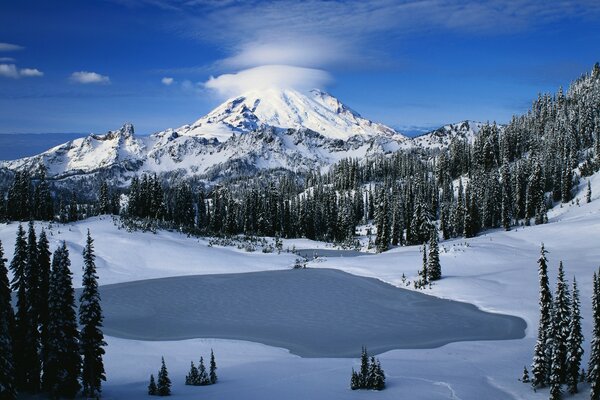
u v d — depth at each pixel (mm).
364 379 39312
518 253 96250
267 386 40375
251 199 162375
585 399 35969
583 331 53062
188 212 161125
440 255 97812
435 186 182500
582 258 86688
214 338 59375
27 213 129875
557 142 181125
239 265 104562
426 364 46969
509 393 37781
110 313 71188
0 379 35188
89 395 40719
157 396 38906
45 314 41344
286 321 66062
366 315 67812
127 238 111000
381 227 129125
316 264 105688
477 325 61500
